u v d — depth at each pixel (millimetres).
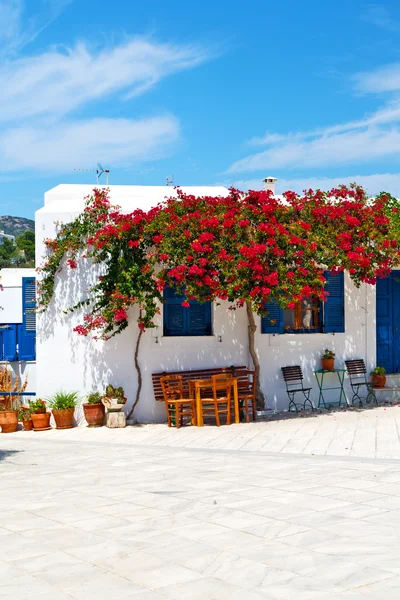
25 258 73062
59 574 5367
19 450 12531
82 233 14953
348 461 9742
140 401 14766
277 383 15484
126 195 16031
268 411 15117
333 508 6984
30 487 8922
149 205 15359
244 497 7652
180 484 8570
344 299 16141
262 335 15406
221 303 15211
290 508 7066
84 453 11773
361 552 5508
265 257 13258
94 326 14500
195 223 13562
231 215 13531
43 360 15250
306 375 15781
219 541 6039
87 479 9312
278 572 5191
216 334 15188
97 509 7441
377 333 16859
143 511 7242
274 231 13250
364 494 7543
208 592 4887
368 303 16375
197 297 13453
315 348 15891
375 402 16234
